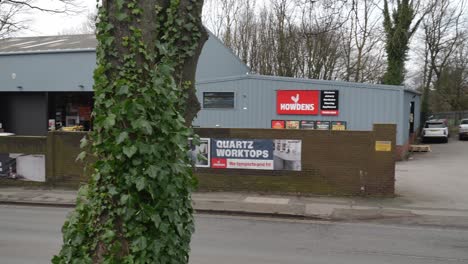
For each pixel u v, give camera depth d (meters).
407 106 28.23
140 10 3.03
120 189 2.92
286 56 38.00
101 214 2.97
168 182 3.05
